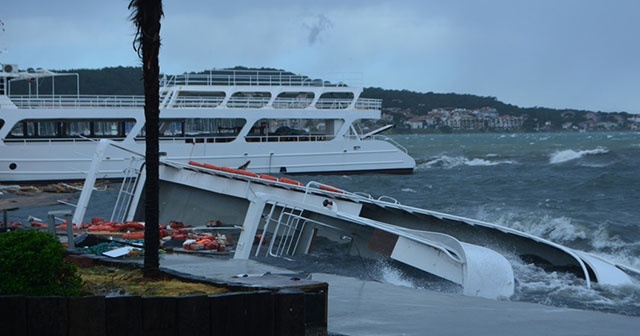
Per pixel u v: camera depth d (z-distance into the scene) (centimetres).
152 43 1151
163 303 904
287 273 1552
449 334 1109
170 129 5428
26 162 5006
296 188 2212
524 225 3538
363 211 2206
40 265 952
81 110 5109
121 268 1319
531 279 1738
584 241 3177
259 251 2052
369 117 5944
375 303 1330
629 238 3062
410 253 1703
